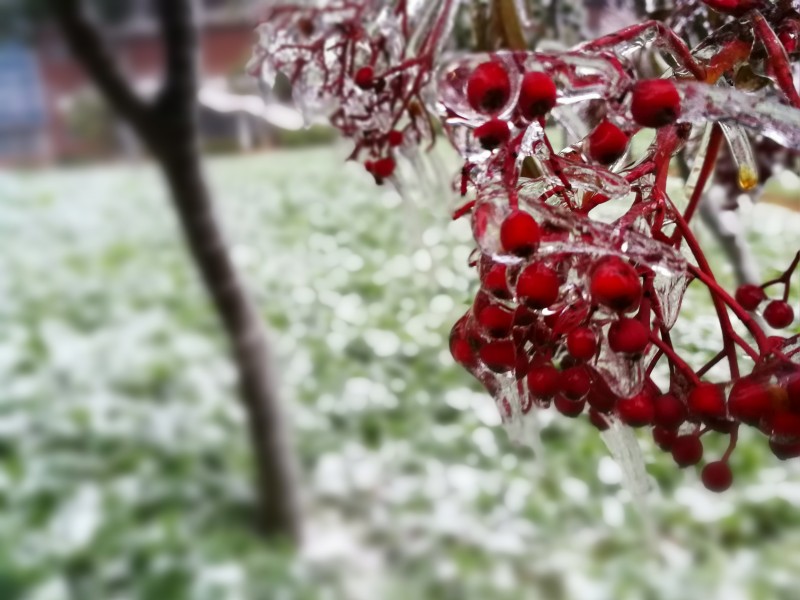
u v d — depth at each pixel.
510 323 0.16
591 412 0.20
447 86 0.15
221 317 0.60
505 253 0.14
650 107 0.14
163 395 0.93
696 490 0.67
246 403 0.64
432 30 0.23
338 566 0.63
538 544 0.65
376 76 0.24
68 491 0.74
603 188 0.16
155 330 1.09
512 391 0.19
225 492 0.72
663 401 0.17
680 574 0.60
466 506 0.69
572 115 0.18
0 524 0.69
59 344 1.06
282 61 0.24
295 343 0.99
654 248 0.15
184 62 0.47
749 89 0.19
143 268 1.37
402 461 0.76
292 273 1.24
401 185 0.26
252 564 0.63
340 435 0.81
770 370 0.16
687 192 0.22
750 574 0.60
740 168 0.20
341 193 1.67
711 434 0.49
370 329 1.01
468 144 0.18
